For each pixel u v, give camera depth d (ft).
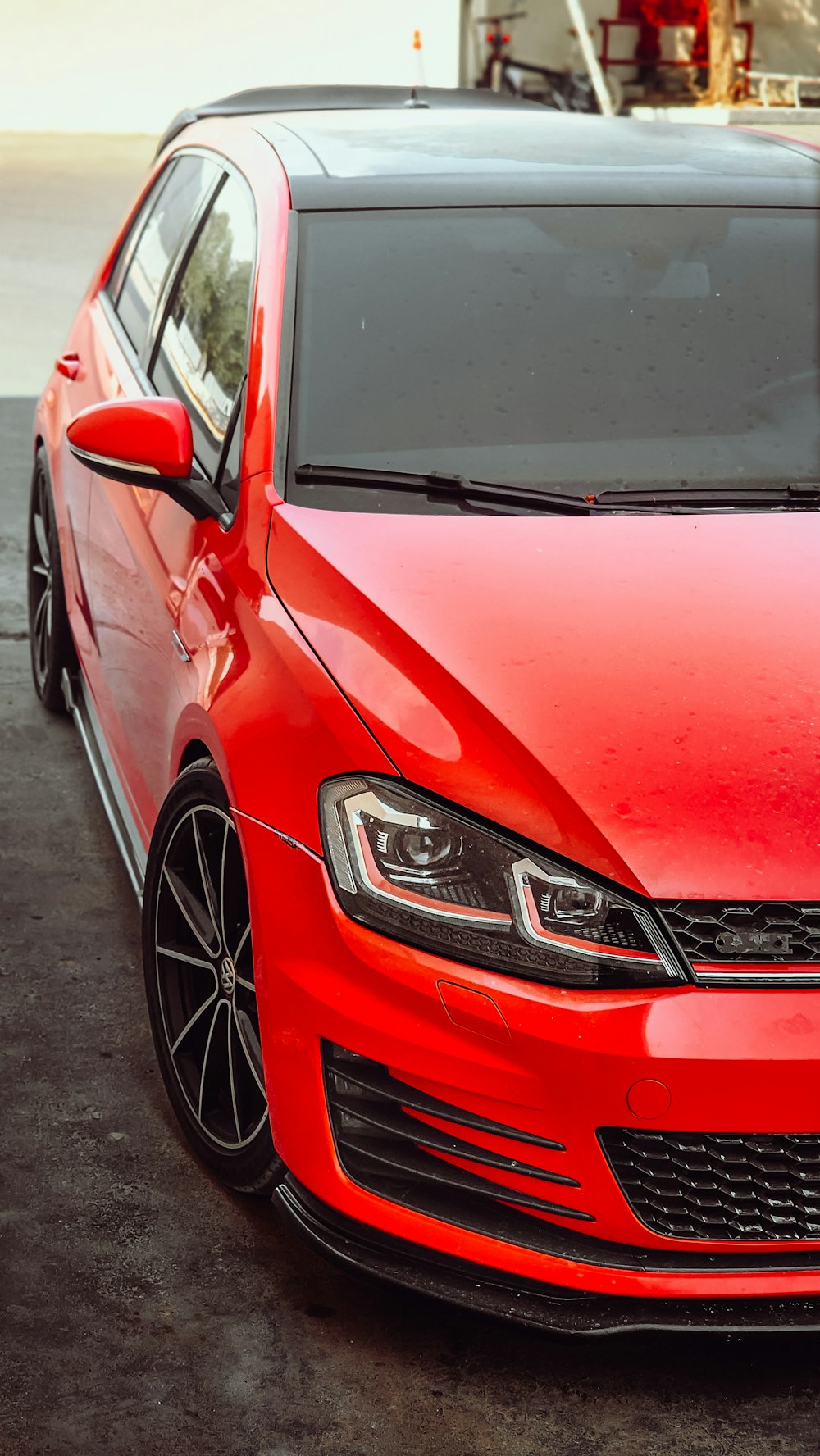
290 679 7.80
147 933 9.26
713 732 7.28
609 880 6.86
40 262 38.42
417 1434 7.23
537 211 10.53
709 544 8.77
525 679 7.50
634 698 7.43
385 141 11.33
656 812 6.96
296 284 9.84
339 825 7.27
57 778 13.94
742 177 11.16
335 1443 7.16
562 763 7.11
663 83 67.72
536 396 9.60
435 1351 7.73
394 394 9.46
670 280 10.32
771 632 7.97
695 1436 7.25
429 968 6.99
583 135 11.82
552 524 8.86
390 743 7.28
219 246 11.07
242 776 7.77
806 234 10.74
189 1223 8.55
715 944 6.81
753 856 6.86
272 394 9.37
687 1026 6.71
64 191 49.24
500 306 9.96
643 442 9.52
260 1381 7.50
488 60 63.93
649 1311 7.08
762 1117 6.74
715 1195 7.03
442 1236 7.25
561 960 6.88
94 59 64.49
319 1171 7.47
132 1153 9.12
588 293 10.12
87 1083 9.76
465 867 7.04
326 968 7.27
